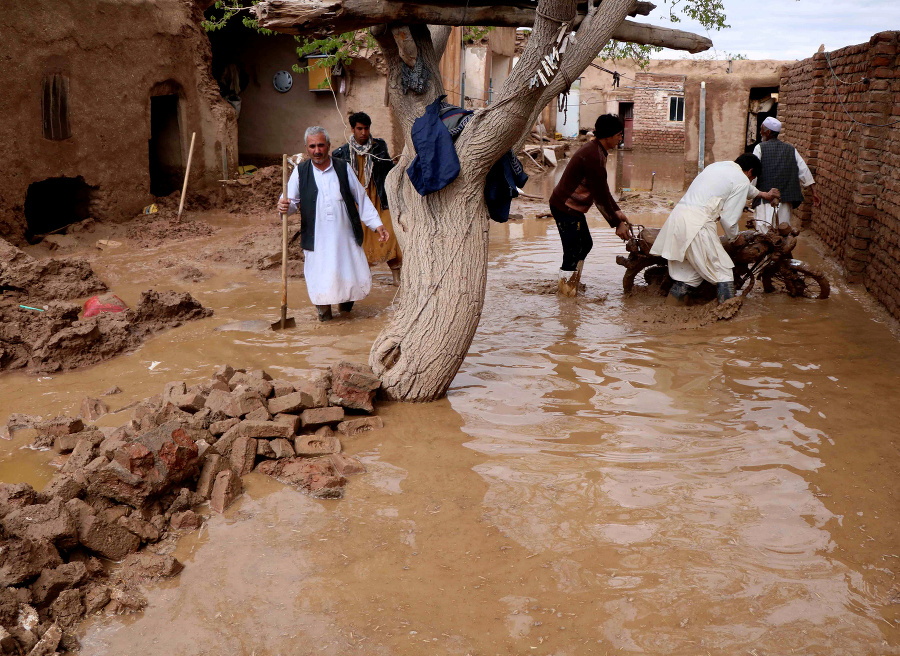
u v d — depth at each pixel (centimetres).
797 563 319
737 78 1623
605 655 265
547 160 2388
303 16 473
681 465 405
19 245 968
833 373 541
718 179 695
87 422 455
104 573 316
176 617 289
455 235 497
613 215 755
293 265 880
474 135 486
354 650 269
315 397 454
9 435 438
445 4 494
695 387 517
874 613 287
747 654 265
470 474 397
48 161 1002
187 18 1272
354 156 751
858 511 359
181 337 625
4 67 927
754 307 721
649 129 3425
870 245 788
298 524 352
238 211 1294
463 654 266
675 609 289
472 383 530
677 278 713
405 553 328
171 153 1297
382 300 753
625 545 332
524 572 313
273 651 269
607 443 432
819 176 1079
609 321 680
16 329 585
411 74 525
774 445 427
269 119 1666
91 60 1061
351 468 399
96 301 680
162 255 942
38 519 316
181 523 348
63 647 273
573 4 452
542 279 843
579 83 3419
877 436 437
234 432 408
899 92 717
